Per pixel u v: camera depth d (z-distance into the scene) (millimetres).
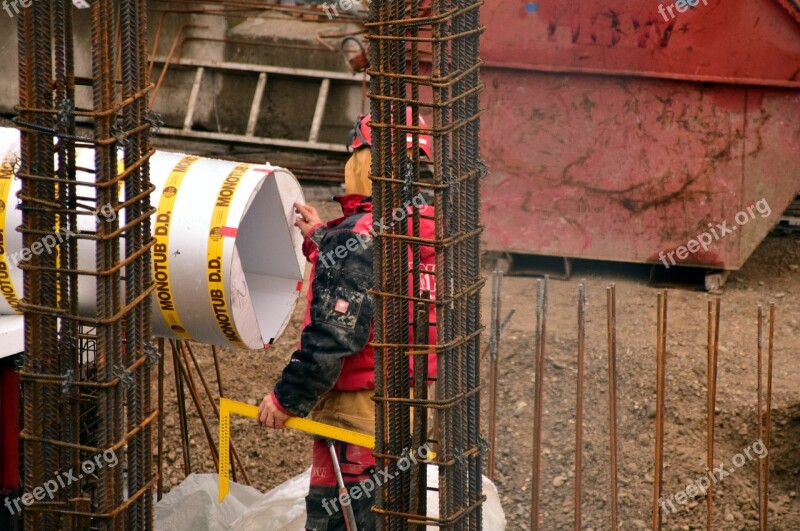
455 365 9141
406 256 9102
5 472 11148
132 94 8539
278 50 27594
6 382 11078
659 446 13547
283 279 12805
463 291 9125
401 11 8797
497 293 13508
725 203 20906
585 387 17812
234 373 18641
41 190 8648
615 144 21031
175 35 27906
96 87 8305
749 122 20484
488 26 20766
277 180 11750
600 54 20562
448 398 9094
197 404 15023
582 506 15750
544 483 16188
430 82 8711
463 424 9359
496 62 20922
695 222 21062
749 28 20000
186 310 11086
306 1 28312
